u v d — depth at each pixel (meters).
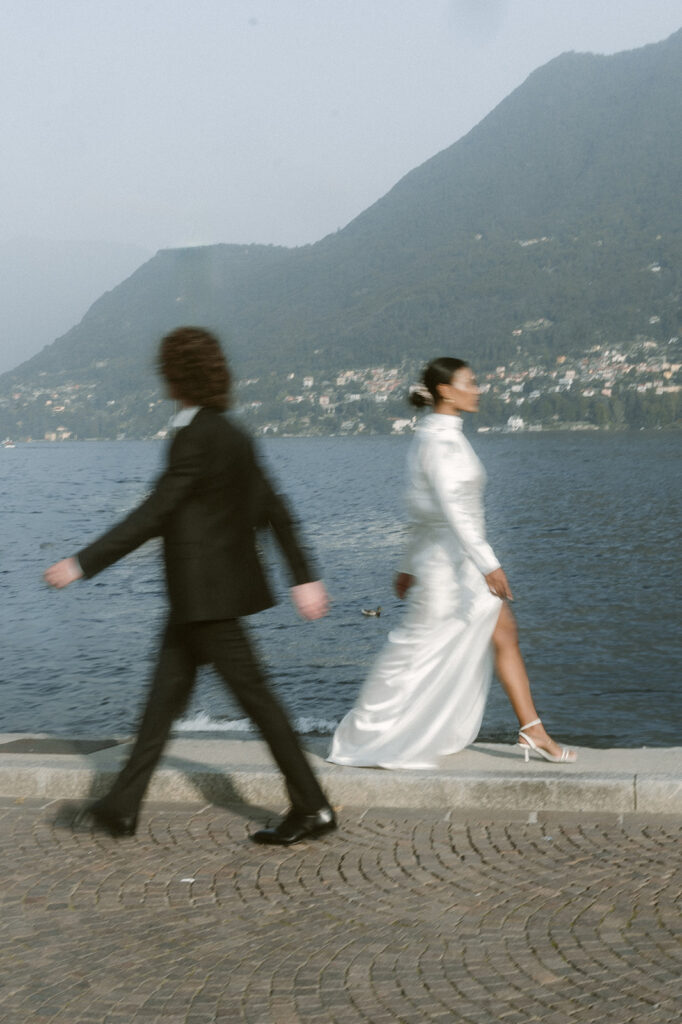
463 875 3.87
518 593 27.42
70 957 3.25
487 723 13.21
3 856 4.17
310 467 123.94
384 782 4.69
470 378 4.82
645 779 4.52
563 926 3.38
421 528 4.84
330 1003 2.93
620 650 19.48
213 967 3.17
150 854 4.17
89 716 14.85
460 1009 2.87
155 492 4.09
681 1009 2.82
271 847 4.22
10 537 48.72
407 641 4.87
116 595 27.62
